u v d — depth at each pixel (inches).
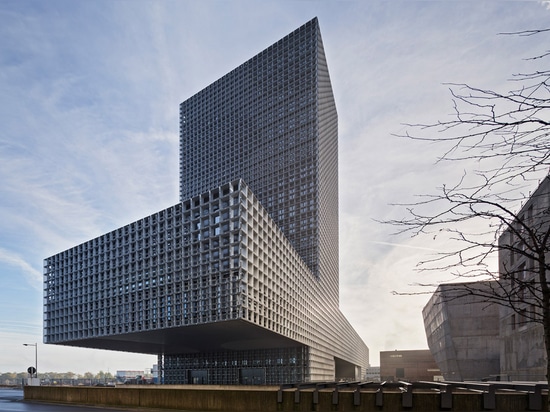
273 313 2819.9
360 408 612.1
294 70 5949.8
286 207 5590.6
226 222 2469.2
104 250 3137.3
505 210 240.1
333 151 6983.3
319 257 5187.0
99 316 3063.5
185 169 6761.8
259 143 6058.1
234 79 6515.8
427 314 3048.7
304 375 3688.5
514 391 589.3
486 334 1977.1
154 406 861.2
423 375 4495.6
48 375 3934.5
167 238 2728.8
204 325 2487.7
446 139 220.2
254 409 697.0
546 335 235.0
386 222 263.7
